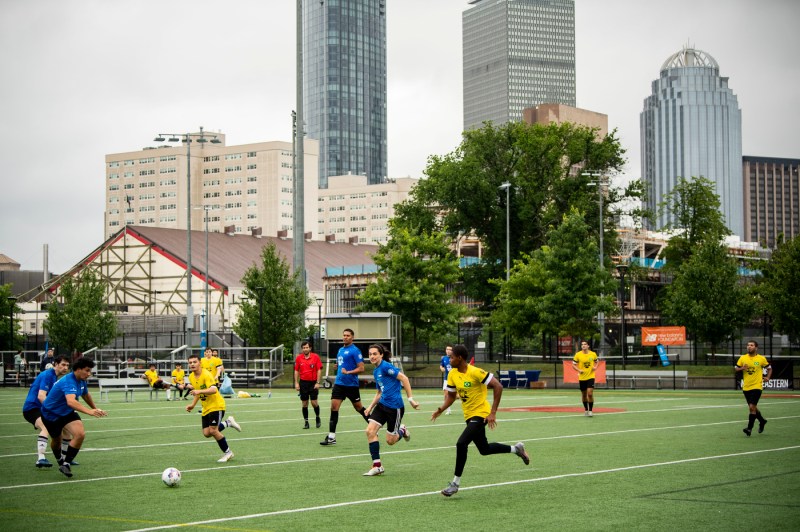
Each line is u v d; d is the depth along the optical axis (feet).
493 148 251.39
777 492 41.93
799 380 146.00
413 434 71.00
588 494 41.60
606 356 204.44
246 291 191.11
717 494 41.42
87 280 215.10
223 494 42.57
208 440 67.72
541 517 36.24
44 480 47.50
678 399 118.62
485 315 221.46
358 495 42.04
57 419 48.73
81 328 202.08
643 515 36.47
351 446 62.75
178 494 42.68
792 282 182.29
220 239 354.74
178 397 132.67
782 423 78.59
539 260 189.16
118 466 53.01
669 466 50.83
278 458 56.18
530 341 234.58
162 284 313.12
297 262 172.96
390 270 188.65
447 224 249.14
